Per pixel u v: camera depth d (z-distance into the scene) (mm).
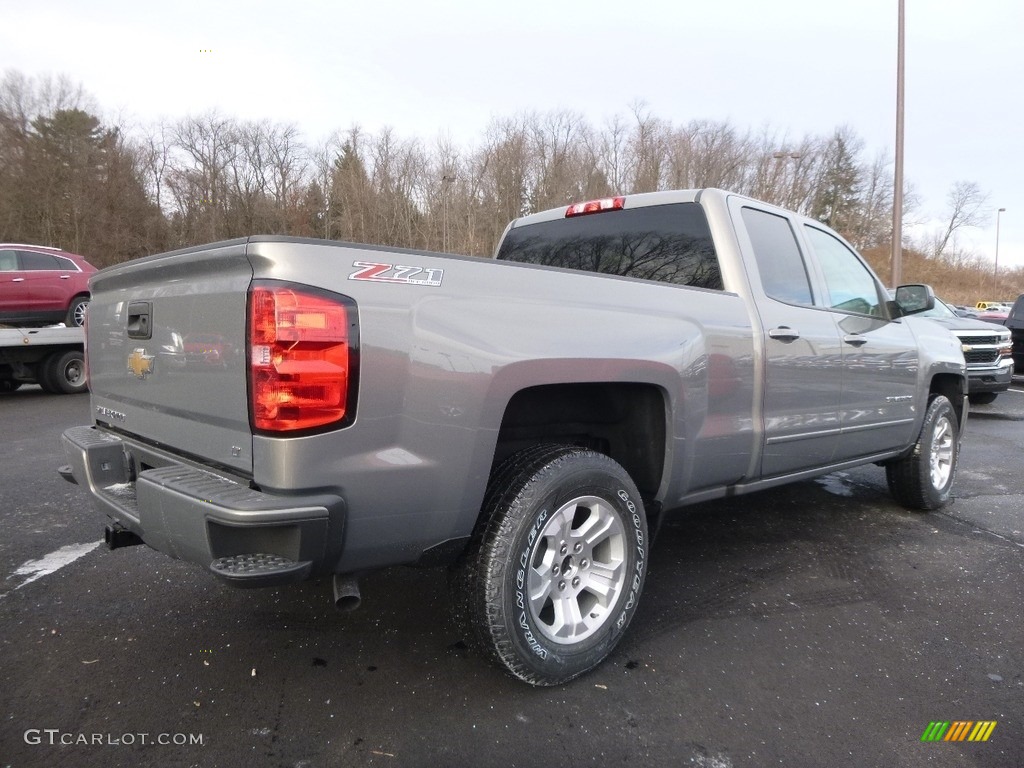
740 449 3301
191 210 41281
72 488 5191
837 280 4188
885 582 3658
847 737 2318
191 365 2316
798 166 46125
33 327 11711
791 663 2795
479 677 2627
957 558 4039
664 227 3672
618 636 2750
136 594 3316
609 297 2748
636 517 2787
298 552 1989
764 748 2250
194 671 2635
